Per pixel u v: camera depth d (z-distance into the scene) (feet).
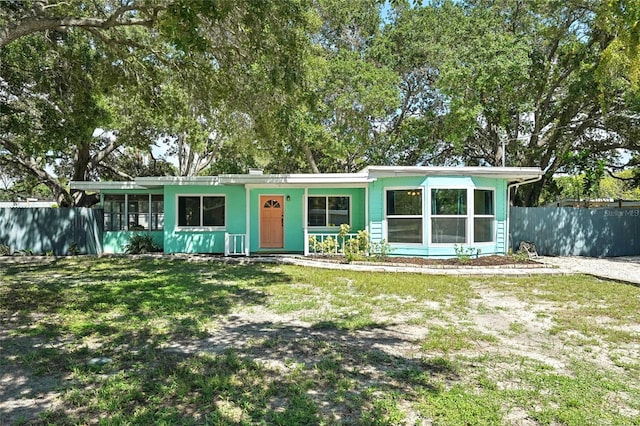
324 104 69.67
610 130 69.51
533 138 71.51
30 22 23.67
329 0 75.92
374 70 70.54
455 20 71.36
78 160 73.97
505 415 12.43
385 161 83.35
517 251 55.98
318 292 30.91
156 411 12.64
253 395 13.71
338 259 47.60
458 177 47.21
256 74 32.07
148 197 59.62
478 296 29.43
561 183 106.32
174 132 77.00
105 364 16.48
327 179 49.93
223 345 18.85
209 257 50.85
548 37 64.13
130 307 25.94
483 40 62.95
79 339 19.72
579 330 21.44
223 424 11.84
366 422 11.91
